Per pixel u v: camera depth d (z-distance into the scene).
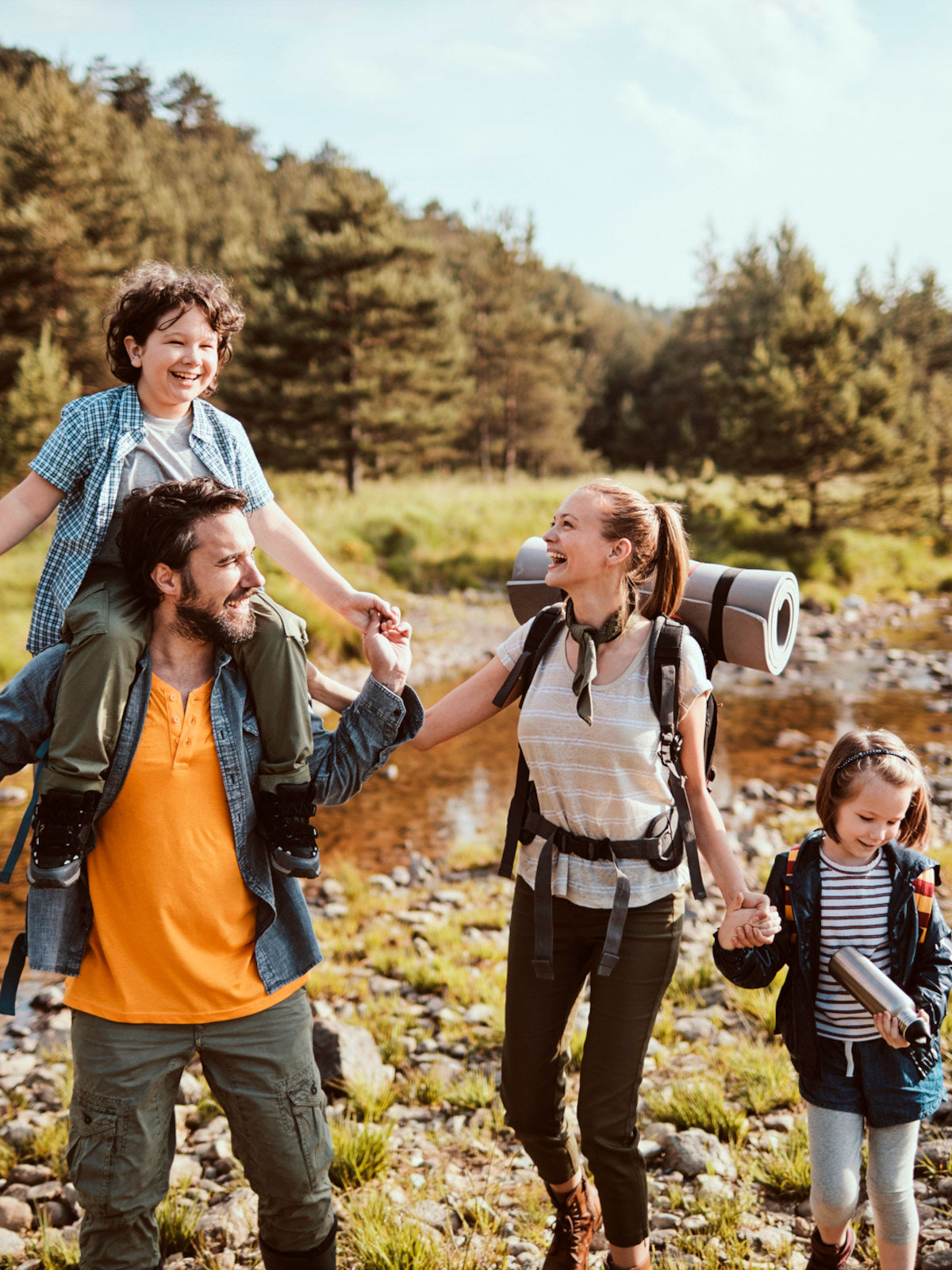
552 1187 2.70
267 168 94.00
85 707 1.95
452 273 48.03
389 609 2.33
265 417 28.98
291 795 2.14
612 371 61.66
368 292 27.67
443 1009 5.03
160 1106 2.12
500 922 6.38
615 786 2.38
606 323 69.44
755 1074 3.95
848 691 14.55
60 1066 4.60
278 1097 2.17
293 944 2.25
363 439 29.17
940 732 12.03
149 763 2.07
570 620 2.49
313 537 22.36
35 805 2.04
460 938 6.05
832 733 12.15
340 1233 3.15
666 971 2.43
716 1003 4.90
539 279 42.28
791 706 13.62
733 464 25.12
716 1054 4.25
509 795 9.97
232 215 57.59
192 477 2.26
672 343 56.84
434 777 10.66
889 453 24.05
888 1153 2.48
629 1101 2.39
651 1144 3.54
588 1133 2.38
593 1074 2.39
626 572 2.43
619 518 2.39
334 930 6.39
